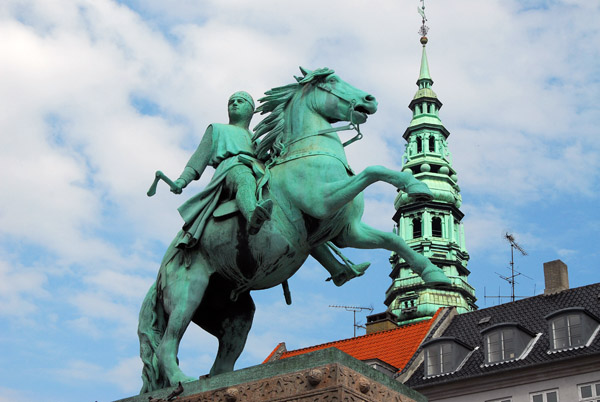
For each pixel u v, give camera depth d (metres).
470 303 66.75
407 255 7.42
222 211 7.46
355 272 7.70
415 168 72.69
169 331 7.43
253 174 7.59
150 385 7.53
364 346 29.02
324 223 7.27
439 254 67.75
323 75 7.74
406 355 27.33
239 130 8.07
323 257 7.74
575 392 22.77
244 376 6.57
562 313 24.36
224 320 7.89
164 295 7.61
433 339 25.94
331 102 7.65
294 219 7.26
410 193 6.91
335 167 7.30
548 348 24.36
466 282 68.25
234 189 7.51
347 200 7.08
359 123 7.67
